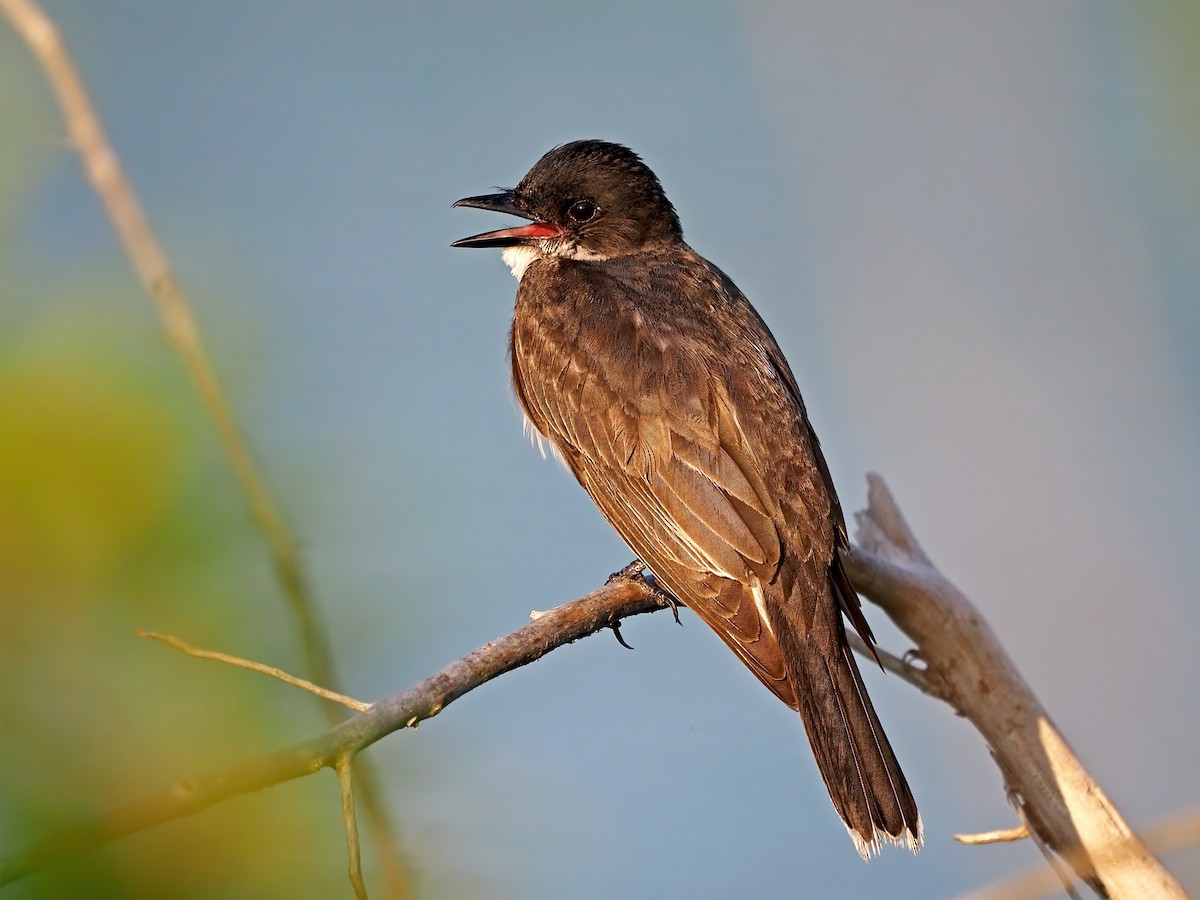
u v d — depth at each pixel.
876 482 10.66
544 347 11.46
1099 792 9.24
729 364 10.82
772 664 9.46
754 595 9.77
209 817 6.71
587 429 10.97
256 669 7.13
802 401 11.25
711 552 10.02
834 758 9.21
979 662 9.67
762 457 10.23
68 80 9.55
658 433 10.59
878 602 10.04
